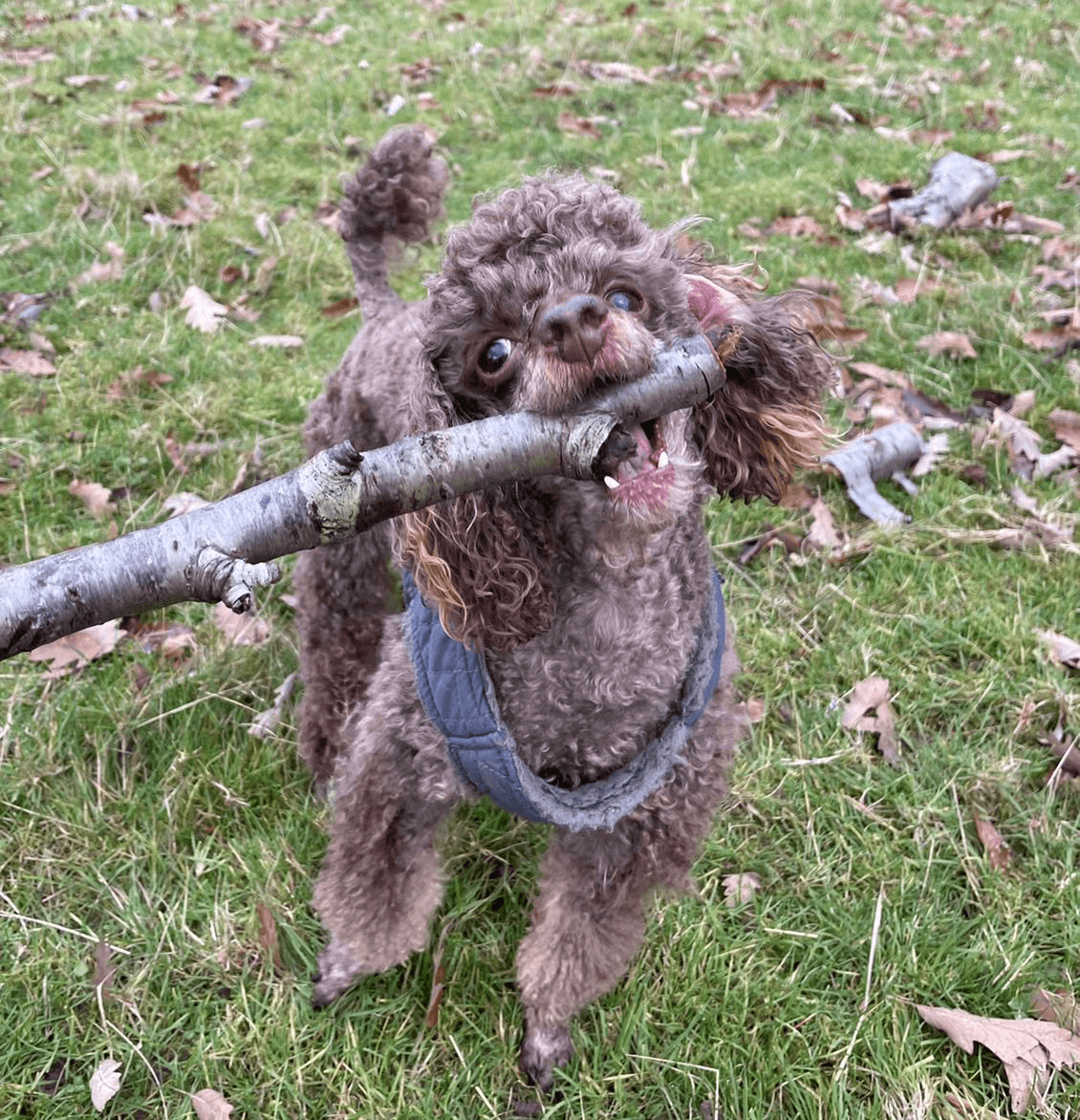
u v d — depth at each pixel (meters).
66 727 0.63
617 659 0.43
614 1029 0.53
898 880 0.58
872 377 0.92
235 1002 0.53
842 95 1.49
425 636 0.44
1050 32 1.79
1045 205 1.22
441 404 0.43
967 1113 0.49
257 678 0.68
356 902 0.50
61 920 0.55
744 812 0.62
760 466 0.50
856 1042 0.51
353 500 0.29
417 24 1.69
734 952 0.55
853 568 0.77
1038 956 0.55
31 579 0.25
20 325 0.95
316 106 1.39
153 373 0.89
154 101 1.37
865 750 0.65
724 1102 0.50
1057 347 0.96
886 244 1.11
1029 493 0.82
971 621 0.72
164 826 0.60
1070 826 0.61
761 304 0.49
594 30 1.65
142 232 1.09
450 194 1.17
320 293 1.03
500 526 0.41
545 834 0.61
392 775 0.48
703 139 1.35
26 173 1.19
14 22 1.65
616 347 0.35
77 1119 0.48
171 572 0.26
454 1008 0.53
